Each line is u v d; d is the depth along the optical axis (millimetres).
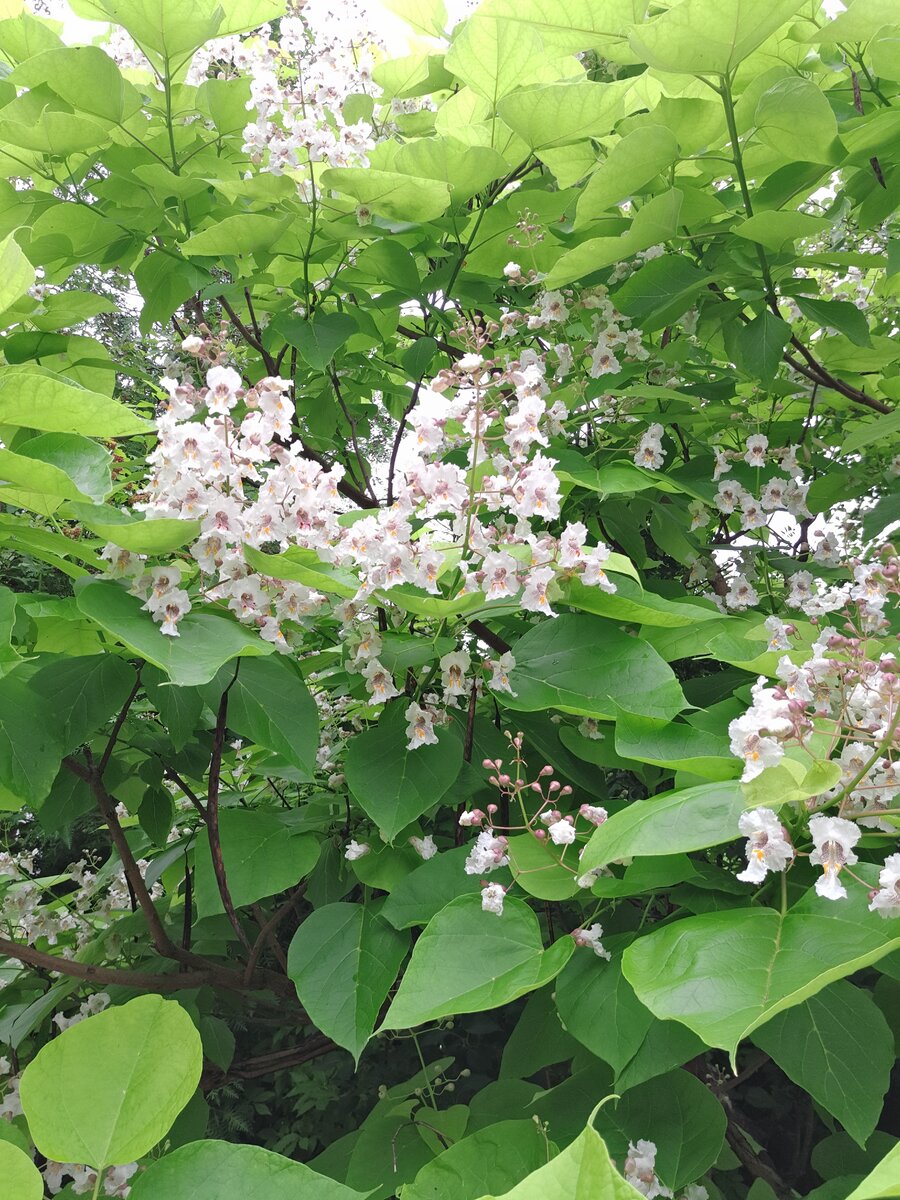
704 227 3004
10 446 2277
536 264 3350
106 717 2172
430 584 2074
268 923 2594
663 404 3295
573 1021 1776
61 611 2033
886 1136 2604
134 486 2758
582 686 2195
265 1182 1128
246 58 3227
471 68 2914
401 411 4258
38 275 3201
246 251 2877
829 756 1786
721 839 1537
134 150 2953
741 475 3184
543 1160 1909
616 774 3727
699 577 3340
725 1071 3693
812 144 2605
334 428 3881
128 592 2010
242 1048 5293
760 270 2807
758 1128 4004
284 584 2145
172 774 2902
